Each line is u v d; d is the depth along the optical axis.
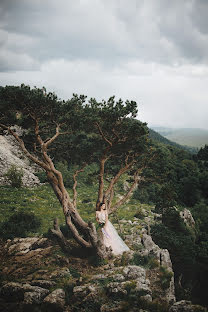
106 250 14.06
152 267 13.11
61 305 9.59
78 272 12.51
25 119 15.70
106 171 20.11
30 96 14.01
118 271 12.16
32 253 14.57
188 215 32.22
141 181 20.64
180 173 55.12
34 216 20.95
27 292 9.79
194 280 21.28
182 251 20.23
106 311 9.48
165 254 14.16
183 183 51.16
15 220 19.64
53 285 10.90
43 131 16.97
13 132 15.34
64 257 13.59
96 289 10.55
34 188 34.09
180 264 20.59
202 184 51.44
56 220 15.23
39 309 9.26
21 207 24.64
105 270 12.68
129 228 21.83
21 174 33.59
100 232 14.43
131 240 17.56
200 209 45.16
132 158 18.52
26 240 16.36
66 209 14.77
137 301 10.07
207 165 73.00
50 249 15.02
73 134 17.88
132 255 13.92
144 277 11.84
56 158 19.34
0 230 17.61
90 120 14.84
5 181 33.12
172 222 23.23
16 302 9.66
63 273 11.95
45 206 26.55
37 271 12.22
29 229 18.91
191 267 21.42
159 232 21.22
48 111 15.19
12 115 14.77
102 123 15.43
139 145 16.98
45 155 15.16
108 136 16.83
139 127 15.32
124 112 14.90
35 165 41.81
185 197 49.03
